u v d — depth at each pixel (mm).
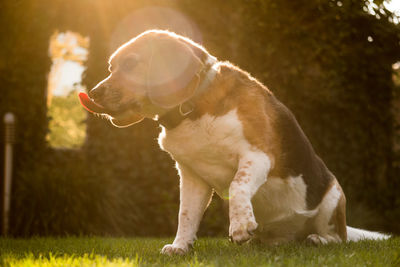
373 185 10203
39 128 9984
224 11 9883
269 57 9477
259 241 4598
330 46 8992
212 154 3779
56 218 8039
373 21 8695
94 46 10398
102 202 8562
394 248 3961
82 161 9984
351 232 4977
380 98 10117
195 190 4117
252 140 3695
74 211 8133
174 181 9984
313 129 9930
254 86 3979
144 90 3791
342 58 9391
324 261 3154
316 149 9891
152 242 5469
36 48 9977
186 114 3701
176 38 3869
